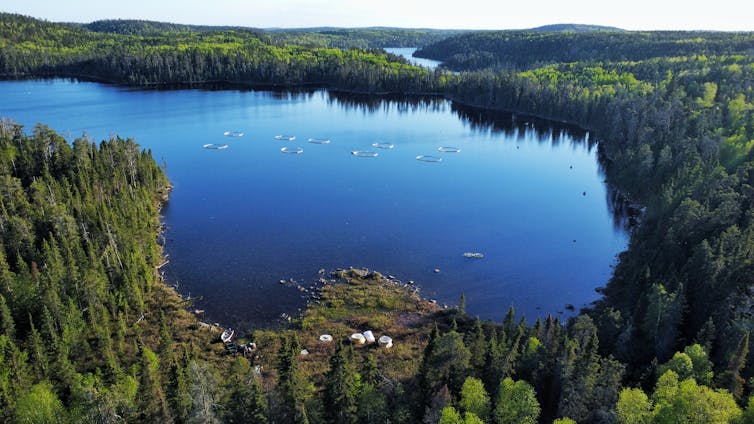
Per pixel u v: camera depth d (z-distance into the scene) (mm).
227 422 63438
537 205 179875
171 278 122500
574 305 116250
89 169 151500
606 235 154625
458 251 141375
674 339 85688
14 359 74625
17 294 91625
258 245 141750
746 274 91000
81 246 111812
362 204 177250
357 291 116750
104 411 62906
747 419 54812
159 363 84125
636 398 58438
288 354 67188
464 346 73250
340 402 63781
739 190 130375
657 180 171000
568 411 63562
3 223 108500
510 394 62312
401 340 98500
